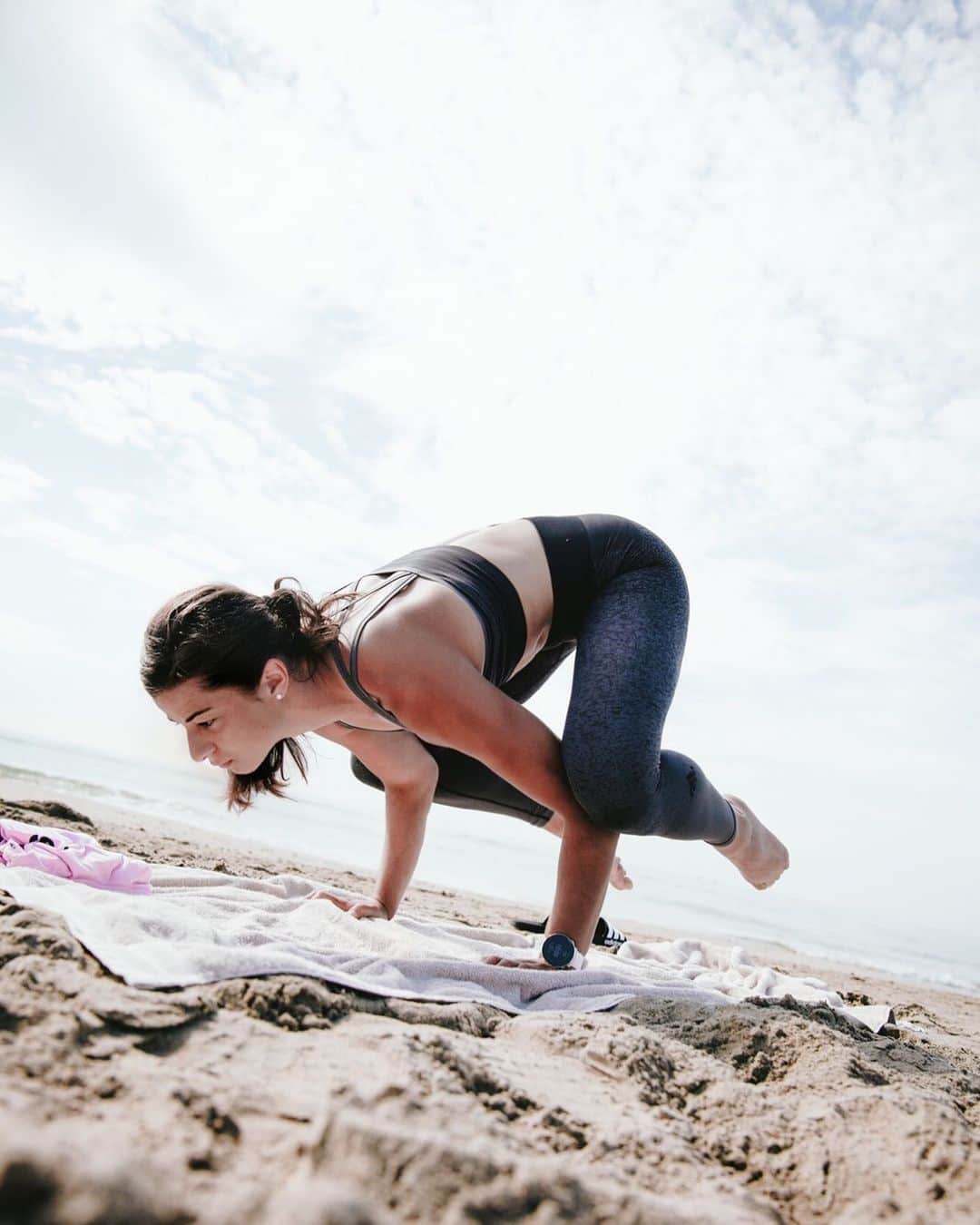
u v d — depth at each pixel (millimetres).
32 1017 1390
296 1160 1145
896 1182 1441
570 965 2531
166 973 1742
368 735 2965
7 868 2406
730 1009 2312
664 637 2643
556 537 2775
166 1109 1212
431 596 2377
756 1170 1510
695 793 2758
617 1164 1349
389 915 3188
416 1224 1015
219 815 9336
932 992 7578
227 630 2252
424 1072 1509
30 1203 889
